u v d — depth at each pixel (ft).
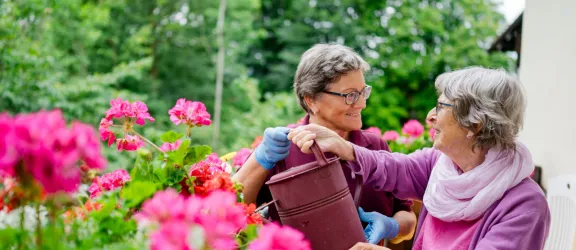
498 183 5.83
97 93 39.99
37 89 30.83
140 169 5.56
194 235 3.55
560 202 8.28
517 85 5.92
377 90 55.06
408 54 57.52
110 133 6.04
